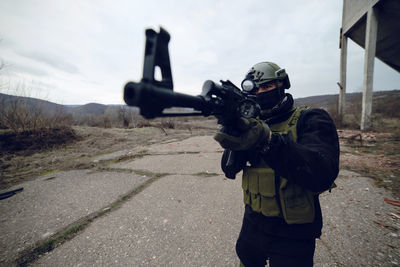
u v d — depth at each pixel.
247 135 0.84
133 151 6.11
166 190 3.25
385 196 2.80
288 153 0.82
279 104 1.22
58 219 2.49
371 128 8.37
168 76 0.72
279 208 1.07
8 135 5.85
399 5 7.29
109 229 2.25
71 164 4.80
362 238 1.96
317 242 1.94
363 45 10.47
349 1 9.56
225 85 0.94
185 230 2.21
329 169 0.85
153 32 0.67
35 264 1.78
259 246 1.19
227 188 3.28
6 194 3.16
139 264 1.76
